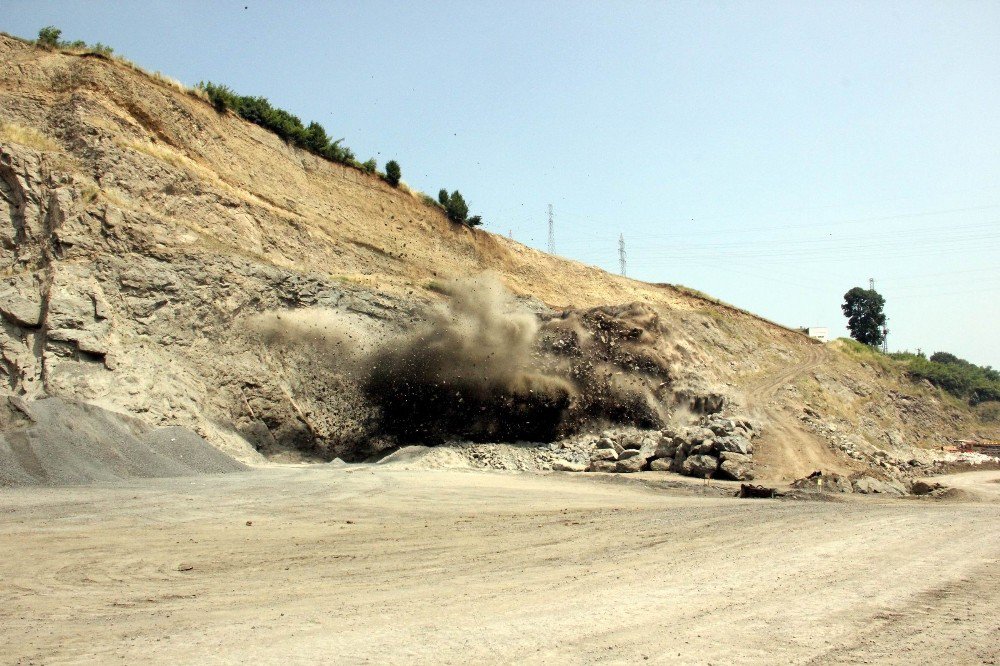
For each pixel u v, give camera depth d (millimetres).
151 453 24922
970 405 84188
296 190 47000
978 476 48406
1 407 22438
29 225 32812
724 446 33188
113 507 18203
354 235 47781
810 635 8477
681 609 9633
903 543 14609
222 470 26922
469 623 8984
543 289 57938
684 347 52500
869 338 116938
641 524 17469
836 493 28203
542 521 18094
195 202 39031
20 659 7742
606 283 64062
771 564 12609
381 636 8438
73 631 8852
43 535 14969
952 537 15391
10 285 30750
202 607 10055
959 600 10141
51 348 29422
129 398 29609
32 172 33750
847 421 59844
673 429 39281
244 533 15977
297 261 42375
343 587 11250
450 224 55781
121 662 7594
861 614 9406
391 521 18109
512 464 35250
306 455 35062
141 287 33281
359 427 36781
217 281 35875
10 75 38000
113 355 30516
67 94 38406
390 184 54031
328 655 7727
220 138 44281
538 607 9789
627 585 11117
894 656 7746
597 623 8961
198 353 33844
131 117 39812
